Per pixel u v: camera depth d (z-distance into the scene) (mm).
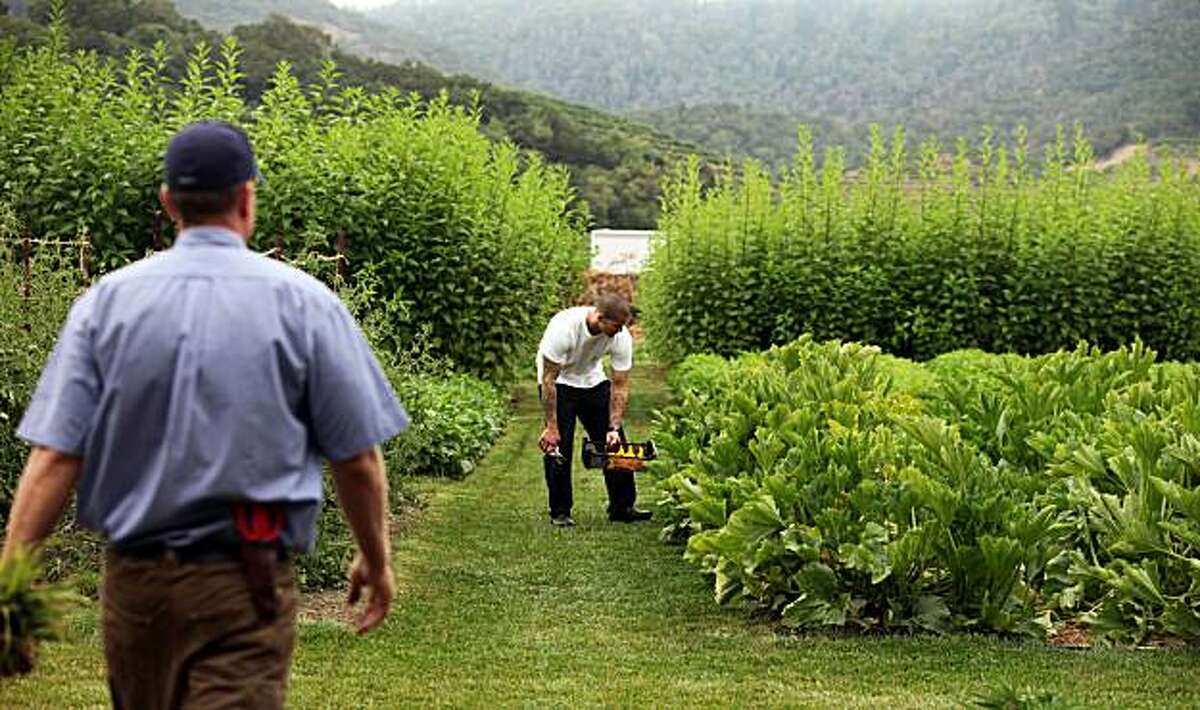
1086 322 19938
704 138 116312
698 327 20672
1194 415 7707
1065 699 5043
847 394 9547
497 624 7500
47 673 5941
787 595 7602
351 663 6512
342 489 3412
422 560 9258
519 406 22484
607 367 31016
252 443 3244
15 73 15414
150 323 3279
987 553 7023
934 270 20031
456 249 15750
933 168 20719
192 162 3377
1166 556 7125
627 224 68062
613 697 6031
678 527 10047
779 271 20328
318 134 15953
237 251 3402
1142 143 21172
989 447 9188
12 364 7422
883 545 7117
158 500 3215
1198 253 20094
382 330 10688
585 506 12031
